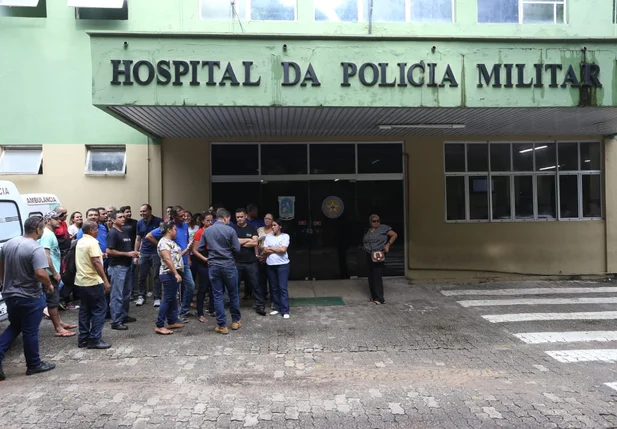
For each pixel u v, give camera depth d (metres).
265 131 8.83
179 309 7.46
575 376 4.82
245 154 9.66
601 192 10.29
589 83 6.78
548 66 6.76
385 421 3.82
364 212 9.87
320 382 4.69
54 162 9.14
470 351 5.66
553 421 3.80
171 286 6.39
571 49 6.77
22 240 4.92
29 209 7.14
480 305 7.98
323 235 9.81
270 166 9.70
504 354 5.55
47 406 4.11
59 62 9.12
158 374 4.93
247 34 6.39
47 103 9.13
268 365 5.19
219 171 9.61
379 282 8.10
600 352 5.61
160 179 9.36
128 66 6.27
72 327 6.66
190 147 9.44
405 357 5.45
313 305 7.95
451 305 7.97
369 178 9.84
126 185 9.30
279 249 7.24
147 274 8.19
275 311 7.39
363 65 6.57
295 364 5.22
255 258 7.36
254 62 6.45
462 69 6.71
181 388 4.53
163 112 6.89
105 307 5.86
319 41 6.53
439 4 9.33
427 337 6.22
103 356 5.50
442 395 4.33
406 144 9.85
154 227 8.23
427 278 9.87
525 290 9.15
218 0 9.02
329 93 6.55
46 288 5.03
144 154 9.34
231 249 6.47
